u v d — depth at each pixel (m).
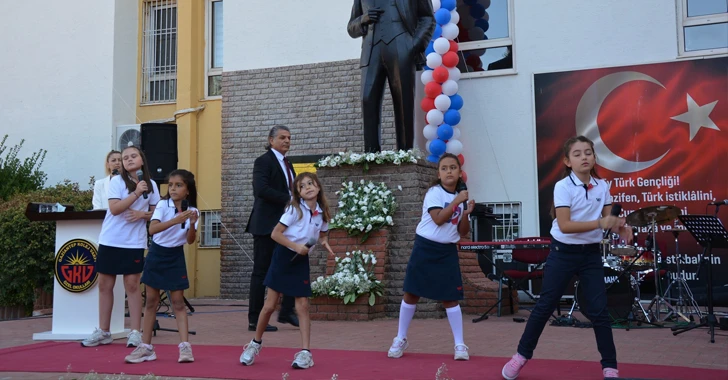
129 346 6.08
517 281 8.38
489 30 11.01
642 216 7.44
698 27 10.07
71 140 13.06
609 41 10.30
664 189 9.90
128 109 13.18
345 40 11.55
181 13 12.84
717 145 9.73
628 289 7.32
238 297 11.89
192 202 5.52
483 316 7.88
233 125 12.10
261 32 12.03
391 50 8.58
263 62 12.00
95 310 6.68
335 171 8.72
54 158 13.11
